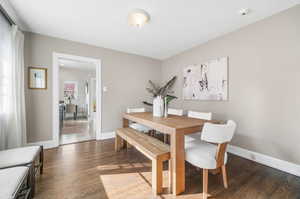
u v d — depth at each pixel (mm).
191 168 1974
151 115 2473
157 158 1400
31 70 2518
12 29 1957
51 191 1440
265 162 2035
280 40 1881
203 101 3006
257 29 2117
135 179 1668
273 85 1952
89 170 1864
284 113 1858
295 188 1509
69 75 6680
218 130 1277
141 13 1824
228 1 1702
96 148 2691
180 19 2098
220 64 2631
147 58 3951
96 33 2572
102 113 3279
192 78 3258
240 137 2340
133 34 2609
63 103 5910
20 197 1222
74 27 2348
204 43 2971
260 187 1528
